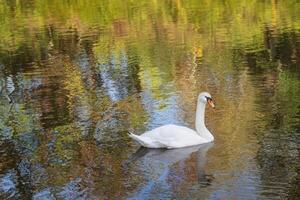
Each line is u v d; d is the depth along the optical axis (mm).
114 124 14180
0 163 12133
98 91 17734
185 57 22859
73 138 13312
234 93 16391
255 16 34906
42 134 13750
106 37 30031
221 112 14539
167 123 14055
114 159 11898
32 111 15883
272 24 31062
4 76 21281
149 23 34938
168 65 21359
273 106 14758
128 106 15742
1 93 18453
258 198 9812
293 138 12352
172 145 12305
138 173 11102
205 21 34344
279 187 10164
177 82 18359
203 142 12508
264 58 21812
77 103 16406
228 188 10242
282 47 23922
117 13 41031
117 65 21922
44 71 21719
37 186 10859
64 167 11625
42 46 28156
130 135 12562
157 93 17047
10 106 16656
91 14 41375
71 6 46406
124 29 32719
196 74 19484
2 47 28766
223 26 31609
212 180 10609
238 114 14273
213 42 26312
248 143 12266
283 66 20078
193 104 15578
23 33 33500
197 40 27234
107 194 10305
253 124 13422
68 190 10578
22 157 12344
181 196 10055
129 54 24344
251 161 11305
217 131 13156
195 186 10391
